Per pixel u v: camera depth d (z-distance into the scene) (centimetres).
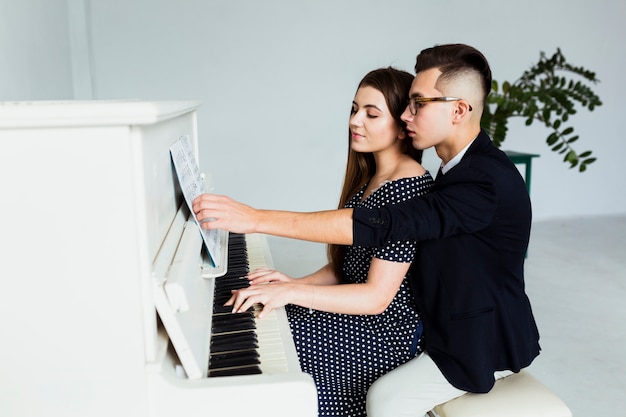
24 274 77
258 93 483
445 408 129
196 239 107
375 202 133
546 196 558
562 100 403
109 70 452
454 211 119
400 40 500
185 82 468
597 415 212
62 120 71
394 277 127
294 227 118
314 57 487
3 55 224
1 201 75
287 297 124
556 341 277
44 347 79
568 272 386
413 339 138
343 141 507
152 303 81
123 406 82
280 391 85
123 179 75
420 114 128
